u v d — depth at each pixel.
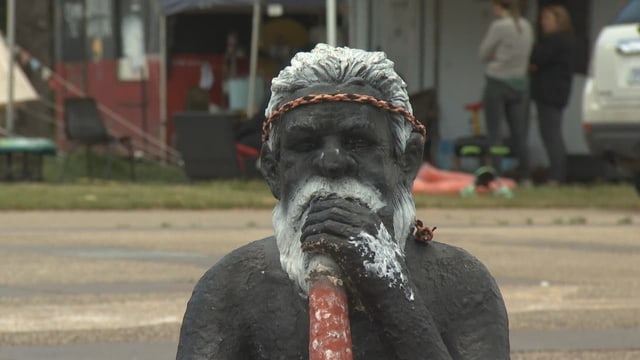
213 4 44.44
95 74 53.16
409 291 5.03
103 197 35.16
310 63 5.07
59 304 16.66
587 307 16.62
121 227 28.28
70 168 48.75
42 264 21.00
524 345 13.92
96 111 45.94
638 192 35.28
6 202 33.66
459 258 5.47
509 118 40.56
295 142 5.03
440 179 39.47
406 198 5.19
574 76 45.50
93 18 53.19
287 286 5.33
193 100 50.88
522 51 39.94
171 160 50.94
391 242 5.01
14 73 49.53
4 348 13.61
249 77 49.34
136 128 51.94
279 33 50.50
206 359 5.33
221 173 43.12
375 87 5.09
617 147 33.62
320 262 4.98
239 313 5.38
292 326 5.29
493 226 28.47
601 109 33.84
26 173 45.19
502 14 40.03
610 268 20.80
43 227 28.38
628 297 17.56
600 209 33.78
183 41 50.84
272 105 5.14
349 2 46.38
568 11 45.56
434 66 46.50
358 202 4.99
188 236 26.03
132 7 51.97
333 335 4.89
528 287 18.45
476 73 46.50
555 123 41.38
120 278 19.17
